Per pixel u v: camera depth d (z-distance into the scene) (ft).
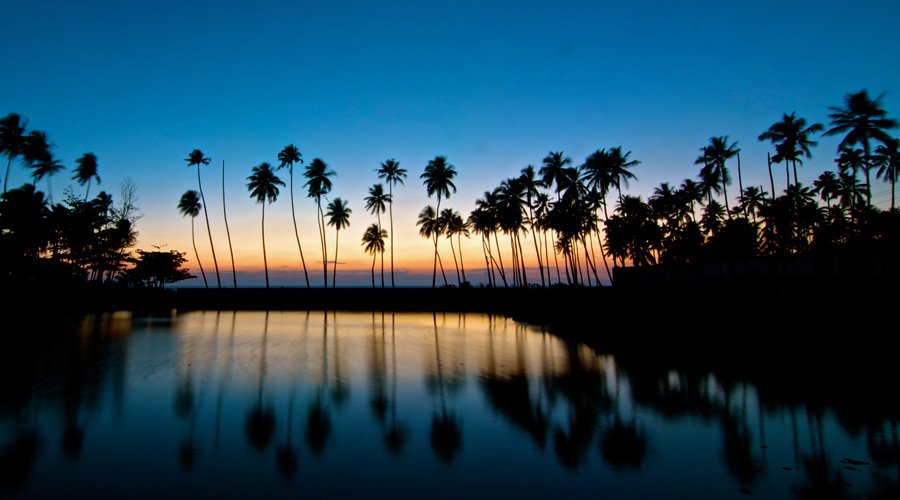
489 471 23.27
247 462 23.93
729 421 32.60
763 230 161.07
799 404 37.32
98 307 156.46
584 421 32.50
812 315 70.44
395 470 23.22
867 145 102.58
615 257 184.44
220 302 184.34
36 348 65.21
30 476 21.70
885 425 31.50
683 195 193.47
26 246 138.82
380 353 65.62
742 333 71.67
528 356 63.93
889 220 91.50
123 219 178.70
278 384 43.47
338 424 31.12
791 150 129.59
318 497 19.93
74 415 32.17
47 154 148.56
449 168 192.13
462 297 180.45
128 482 21.16
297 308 179.93
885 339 56.59
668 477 22.70
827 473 23.20
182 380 44.50
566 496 20.43
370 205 212.84
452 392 41.29
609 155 151.02
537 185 183.01
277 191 195.11
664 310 93.09
